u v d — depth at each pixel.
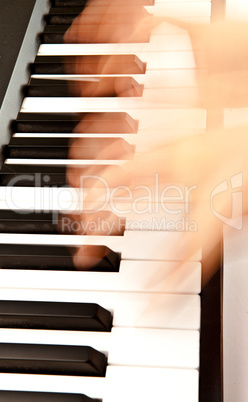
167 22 1.40
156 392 0.84
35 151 1.17
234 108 1.21
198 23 1.37
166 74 1.29
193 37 1.35
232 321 0.98
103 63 1.30
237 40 1.32
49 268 1.00
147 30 1.37
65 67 1.31
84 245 0.99
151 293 0.95
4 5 1.32
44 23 1.42
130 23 1.38
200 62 1.30
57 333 0.91
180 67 1.30
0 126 1.15
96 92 1.26
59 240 1.04
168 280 0.96
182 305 0.93
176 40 1.36
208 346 0.89
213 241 1.00
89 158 1.16
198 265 0.98
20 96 1.25
